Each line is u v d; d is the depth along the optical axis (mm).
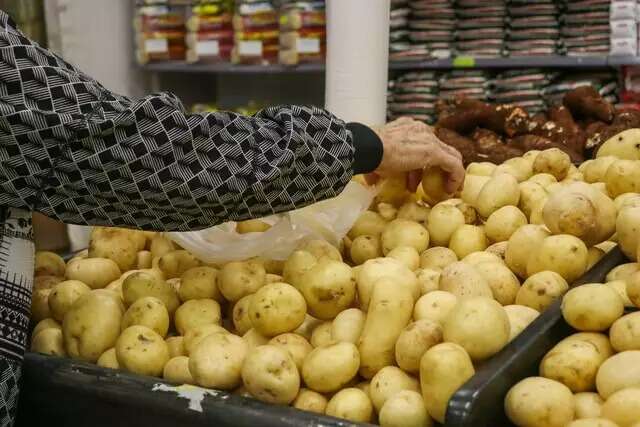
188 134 985
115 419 1009
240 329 1195
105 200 978
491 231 1380
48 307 1270
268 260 1332
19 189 951
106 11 4125
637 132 1614
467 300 979
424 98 3932
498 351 956
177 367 1062
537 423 875
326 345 1022
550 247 1182
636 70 3516
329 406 981
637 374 901
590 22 3488
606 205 1271
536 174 1605
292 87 4945
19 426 1107
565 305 1021
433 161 1333
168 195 984
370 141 1166
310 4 3875
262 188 1029
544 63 3578
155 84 4559
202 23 4191
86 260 1369
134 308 1162
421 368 921
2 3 3725
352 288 1158
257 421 899
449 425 822
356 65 2330
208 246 1306
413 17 3848
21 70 924
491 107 2541
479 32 3736
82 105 948
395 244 1387
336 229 1400
